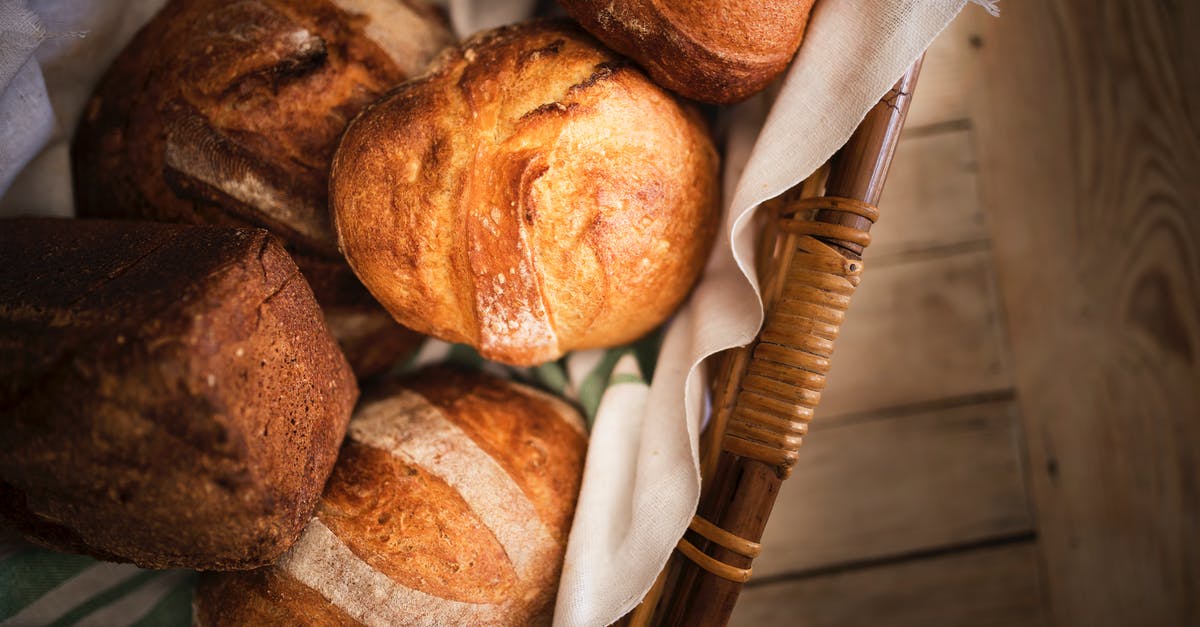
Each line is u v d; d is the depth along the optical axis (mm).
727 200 517
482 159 459
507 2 550
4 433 400
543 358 494
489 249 458
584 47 477
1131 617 675
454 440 499
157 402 393
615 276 465
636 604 477
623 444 514
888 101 467
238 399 405
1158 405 666
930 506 686
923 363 680
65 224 471
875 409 682
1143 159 655
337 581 466
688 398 496
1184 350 660
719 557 475
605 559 490
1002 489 684
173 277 413
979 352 679
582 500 502
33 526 446
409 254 467
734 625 685
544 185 453
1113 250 664
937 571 686
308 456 453
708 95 478
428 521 475
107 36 521
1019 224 672
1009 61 664
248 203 498
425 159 465
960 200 672
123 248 441
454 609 471
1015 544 685
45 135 507
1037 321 677
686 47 454
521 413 524
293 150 498
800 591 685
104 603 502
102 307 404
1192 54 643
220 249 428
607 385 531
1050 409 680
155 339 391
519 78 467
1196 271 654
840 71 471
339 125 502
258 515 419
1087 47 655
